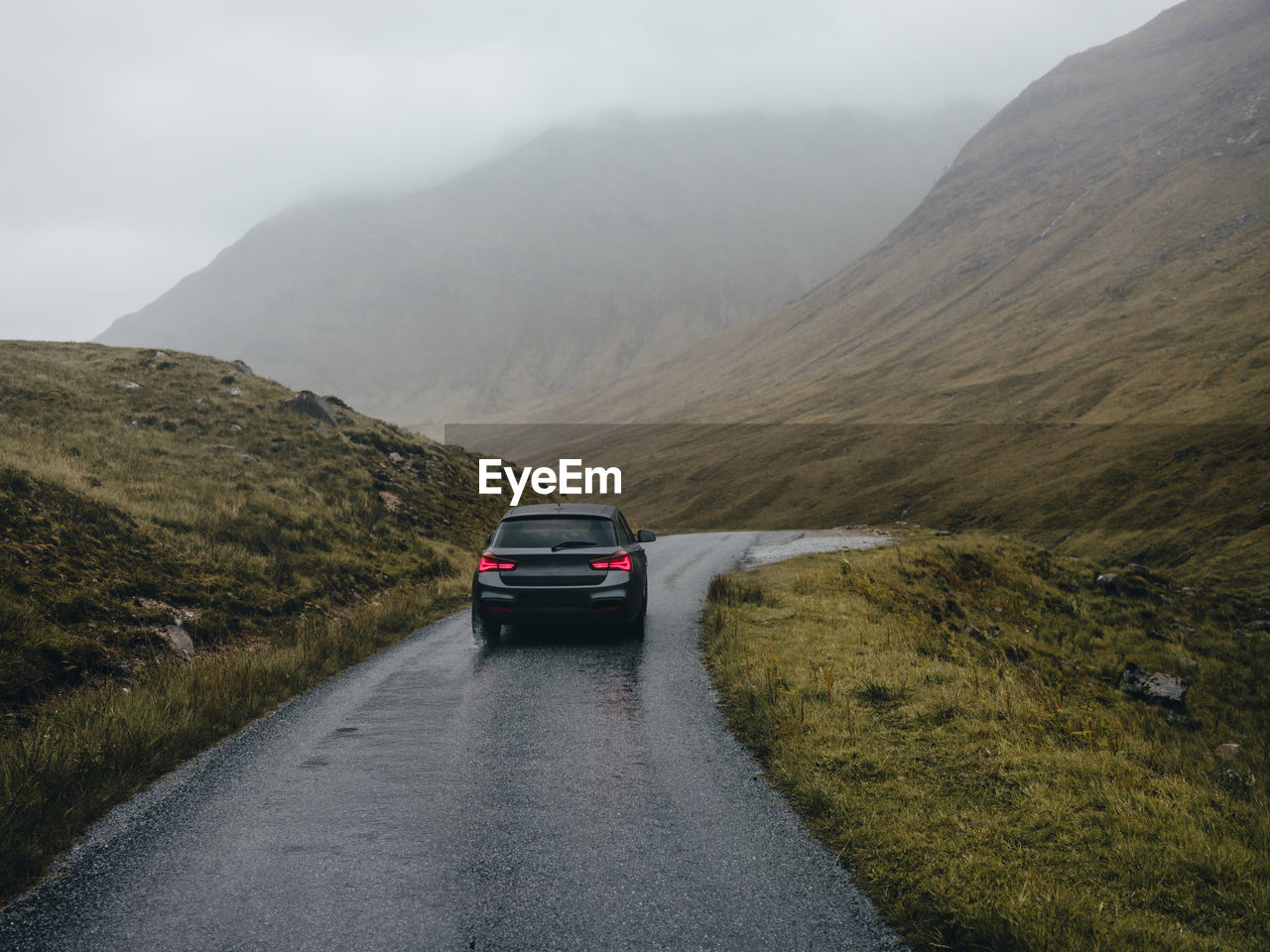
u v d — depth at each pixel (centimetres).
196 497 1805
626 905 380
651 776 564
